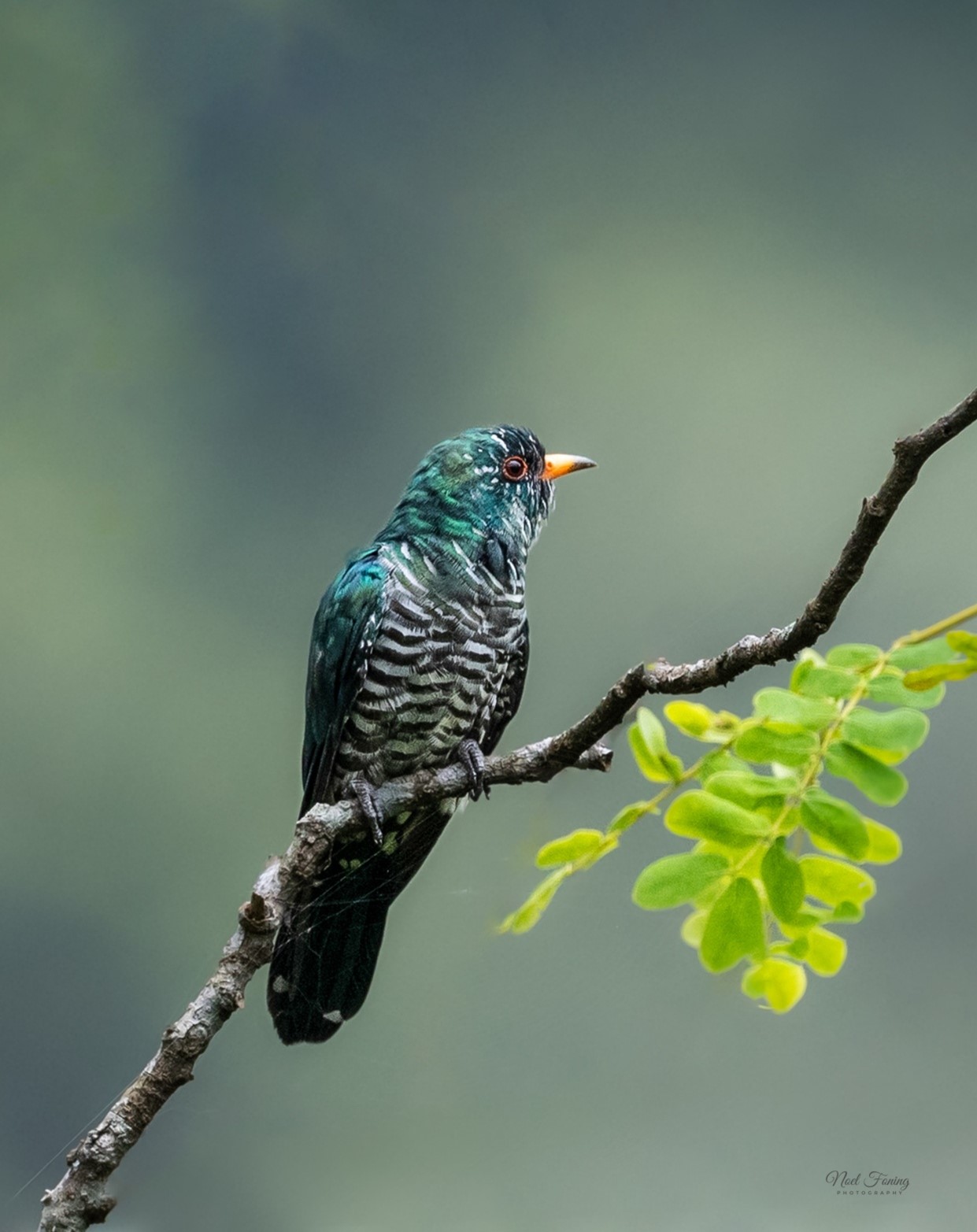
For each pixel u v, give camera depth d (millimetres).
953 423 3809
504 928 3752
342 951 6574
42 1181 12844
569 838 3730
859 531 3967
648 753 3701
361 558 7121
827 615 4098
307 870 4609
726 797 3557
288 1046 6449
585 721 4738
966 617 3572
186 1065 4156
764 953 3572
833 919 3650
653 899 3584
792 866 3514
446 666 6957
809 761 3553
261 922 4309
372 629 6906
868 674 3570
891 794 3473
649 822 6000
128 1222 8352
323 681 7020
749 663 4324
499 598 7090
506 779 4914
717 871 3582
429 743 7027
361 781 6711
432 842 6875
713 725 3711
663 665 4598
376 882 6699
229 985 4234
